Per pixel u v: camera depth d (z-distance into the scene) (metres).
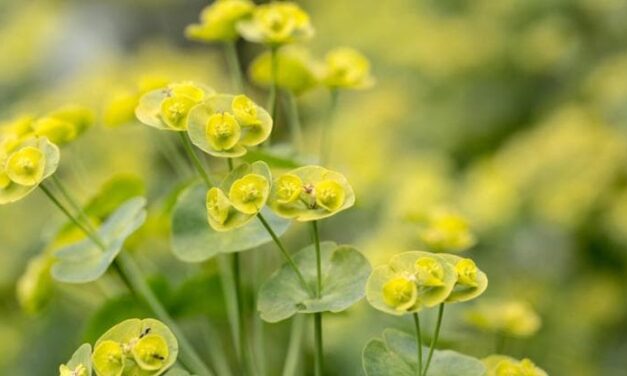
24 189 0.59
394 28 1.29
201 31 0.69
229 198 0.56
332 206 0.56
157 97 0.60
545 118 1.19
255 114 0.58
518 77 1.22
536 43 1.19
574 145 1.02
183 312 0.69
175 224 0.62
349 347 0.83
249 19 0.68
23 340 1.02
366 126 1.16
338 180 0.57
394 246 0.87
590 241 1.04
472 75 1.23
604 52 1.18
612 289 1.03
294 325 0.70
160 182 1.05
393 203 1.01
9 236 1.05
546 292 1.01
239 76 0.70
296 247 0.93
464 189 1.07
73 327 1.01
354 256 0.59
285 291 0.59
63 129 0.65
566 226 1.01
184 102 0.58
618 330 1.04
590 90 1.11
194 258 0.61
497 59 1.22
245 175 0.57
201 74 1.19
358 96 1.25
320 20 1.39
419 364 0.56
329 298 0.58
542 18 1.22
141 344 0.55
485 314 0.68
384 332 0.59
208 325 0.72
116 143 1.06
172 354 0.55
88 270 0.62
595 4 1.15
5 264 1.03
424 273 0.55
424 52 1.24
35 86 1.37
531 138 1.10
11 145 0.60
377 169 1.04
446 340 0.67
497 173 1.05
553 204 0.99
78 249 0.63
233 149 0.57
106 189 0.67
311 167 0.57
